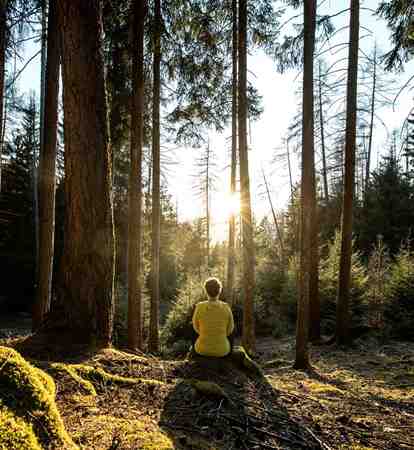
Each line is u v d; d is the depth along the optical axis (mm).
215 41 9258
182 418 2689
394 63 6684
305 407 3660
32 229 19891
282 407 3494
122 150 10922
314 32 6609
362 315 10930
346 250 9305
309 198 6629
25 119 17609
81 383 2855
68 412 2395
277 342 11648
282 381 5324
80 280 4410
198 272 17156
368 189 19375
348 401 4238
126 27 8594
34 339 4156
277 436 2752
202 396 3158
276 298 15789
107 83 8797
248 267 8898
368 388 5211
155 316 10242
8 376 1907
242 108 8859
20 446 1559
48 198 7836
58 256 17969
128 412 2605
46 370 2918
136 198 8812
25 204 19797
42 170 7777
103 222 4551
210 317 4371
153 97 9680
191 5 8664
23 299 20000
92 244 4461
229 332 4477
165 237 28828
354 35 9125
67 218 4562
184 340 12055
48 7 7605
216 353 4262
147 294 15383
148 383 3248
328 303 11703
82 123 4473
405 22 6215
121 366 3744
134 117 8594
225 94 10305
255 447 2510
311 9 6582
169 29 8961
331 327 11289
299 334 6715
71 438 2002
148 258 17906
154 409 2777
